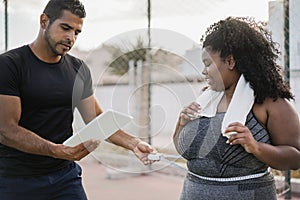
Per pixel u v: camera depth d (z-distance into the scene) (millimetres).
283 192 4289
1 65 2051
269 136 1699
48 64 2156
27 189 2186
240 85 1650
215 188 1710
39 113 2152
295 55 4211
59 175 2262
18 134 1985
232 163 1675
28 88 2100
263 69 1652
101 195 4969
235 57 1659
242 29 1670
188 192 1791
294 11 4273
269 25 4332
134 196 4848
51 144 1909
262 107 1672
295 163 1649
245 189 1685
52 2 2100
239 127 1588
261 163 1688
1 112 2023
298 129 1670
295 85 4129
